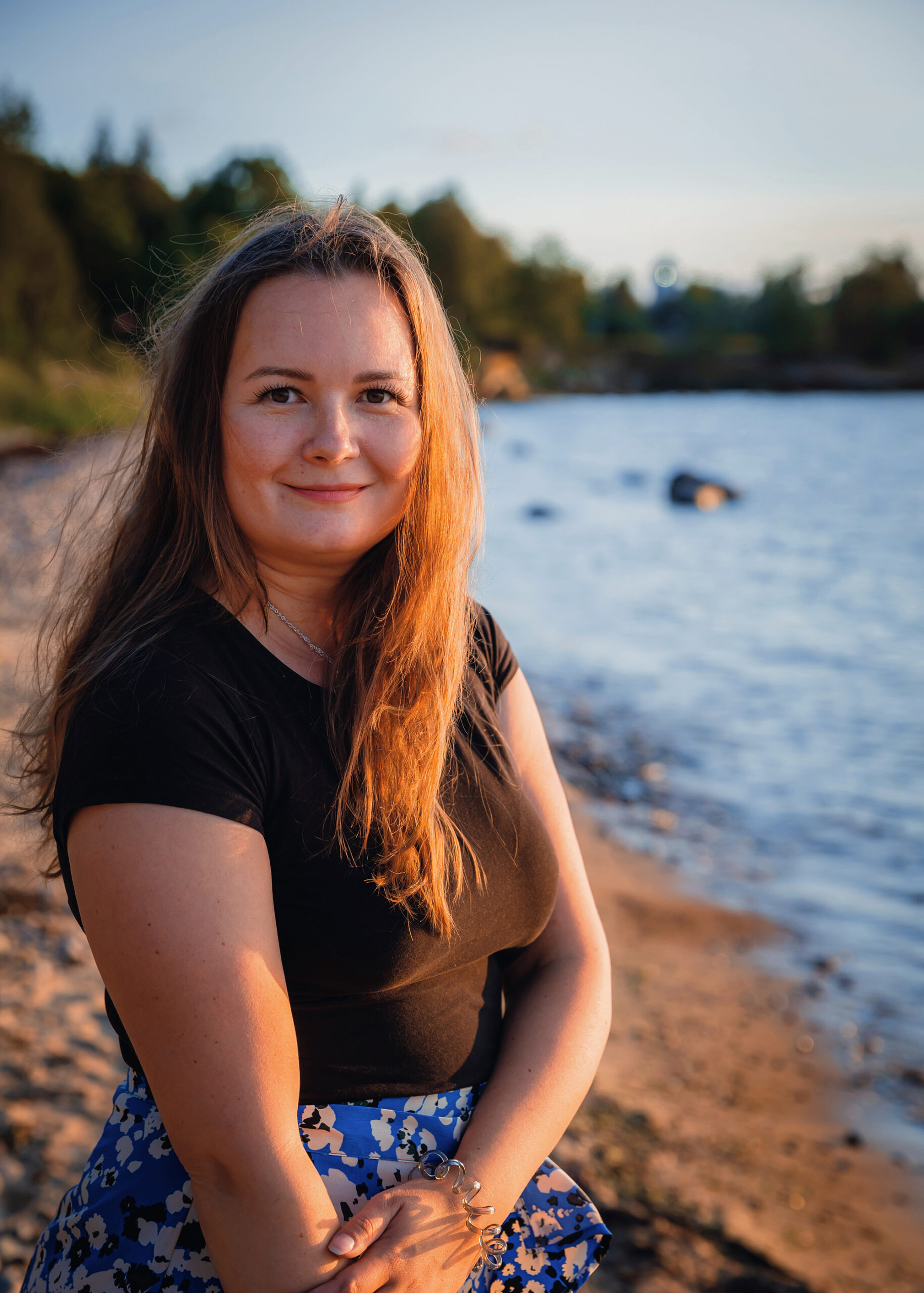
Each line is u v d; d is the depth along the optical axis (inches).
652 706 415.5
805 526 928.3
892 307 3988.7
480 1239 50.9
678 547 811.4
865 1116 163.2
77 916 48.1
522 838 58.2
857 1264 122.9
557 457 1572.3
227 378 51.8
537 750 66.2
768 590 655.1
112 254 2348.7
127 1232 50.5
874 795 327.3
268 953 46.7
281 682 51.8
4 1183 109.0
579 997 60.0
